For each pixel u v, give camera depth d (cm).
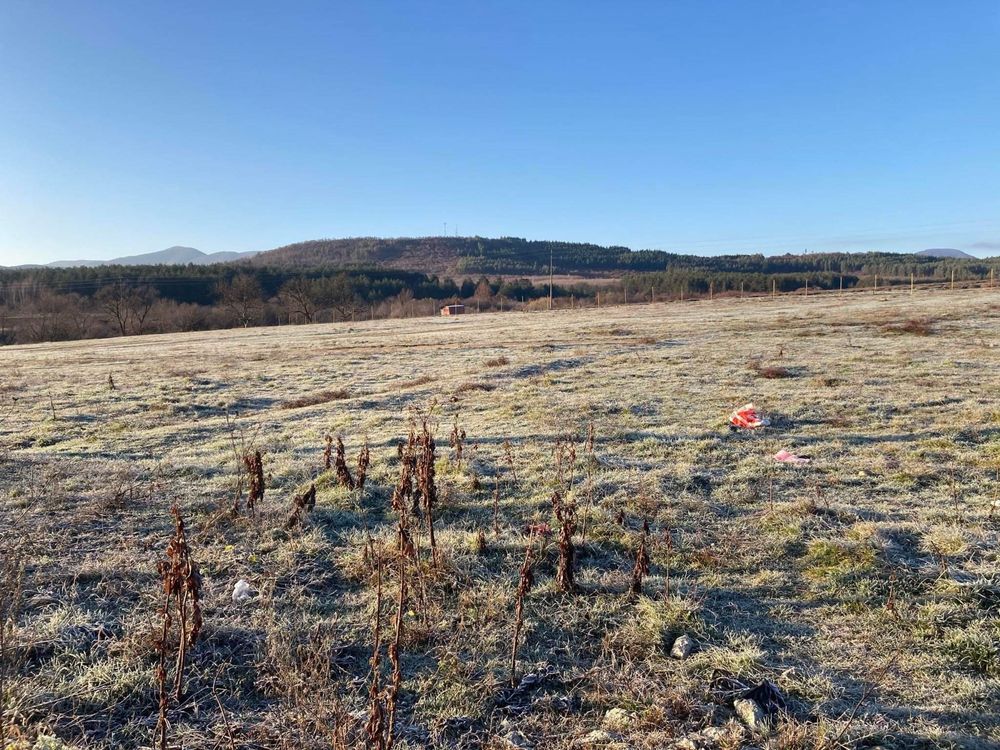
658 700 441
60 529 749
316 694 436
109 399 2023
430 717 429
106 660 477
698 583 622
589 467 996
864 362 2192
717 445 1165
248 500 852
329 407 1753
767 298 7500
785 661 492
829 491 889
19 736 376
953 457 1037
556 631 539
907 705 434
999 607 558
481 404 1684
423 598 575
